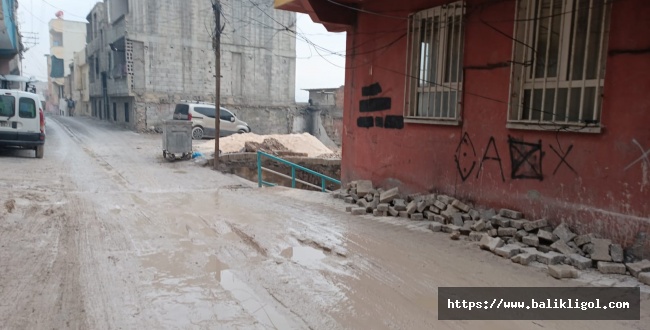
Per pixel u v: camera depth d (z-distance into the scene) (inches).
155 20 1133.7
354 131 384.2
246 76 1296.8
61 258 199.2
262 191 399.9
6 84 1262.3
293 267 196.4
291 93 1387.8
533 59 239.0
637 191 194.1
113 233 242.2
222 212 303.6
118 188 393.7
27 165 494.9
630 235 196.9
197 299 161.2
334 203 341.4
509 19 247.0
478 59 266.7
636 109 193.0
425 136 306.7
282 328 141.9
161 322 143.3
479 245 226.2
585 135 213.0
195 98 1205.1
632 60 193.5
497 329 142.8
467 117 275.3
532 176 238.4
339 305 158.9
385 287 175.2
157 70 1147.3
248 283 177.5
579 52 217.6
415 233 252.4
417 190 315.6
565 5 222.4
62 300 156.7
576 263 193.6
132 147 750.5
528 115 243.4
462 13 274.5
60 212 285.7
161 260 201.2
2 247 210.5
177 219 278.8
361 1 359.3
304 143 815.1
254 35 1296.8
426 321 147.7
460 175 281.7
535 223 227.8
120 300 158.2
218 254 212.4
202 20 1199.6
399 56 327.0
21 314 145.5
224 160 586.2
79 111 2196.1
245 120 1306.6
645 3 188.2
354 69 379.6
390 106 338.0
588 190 212.7
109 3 1273.4
